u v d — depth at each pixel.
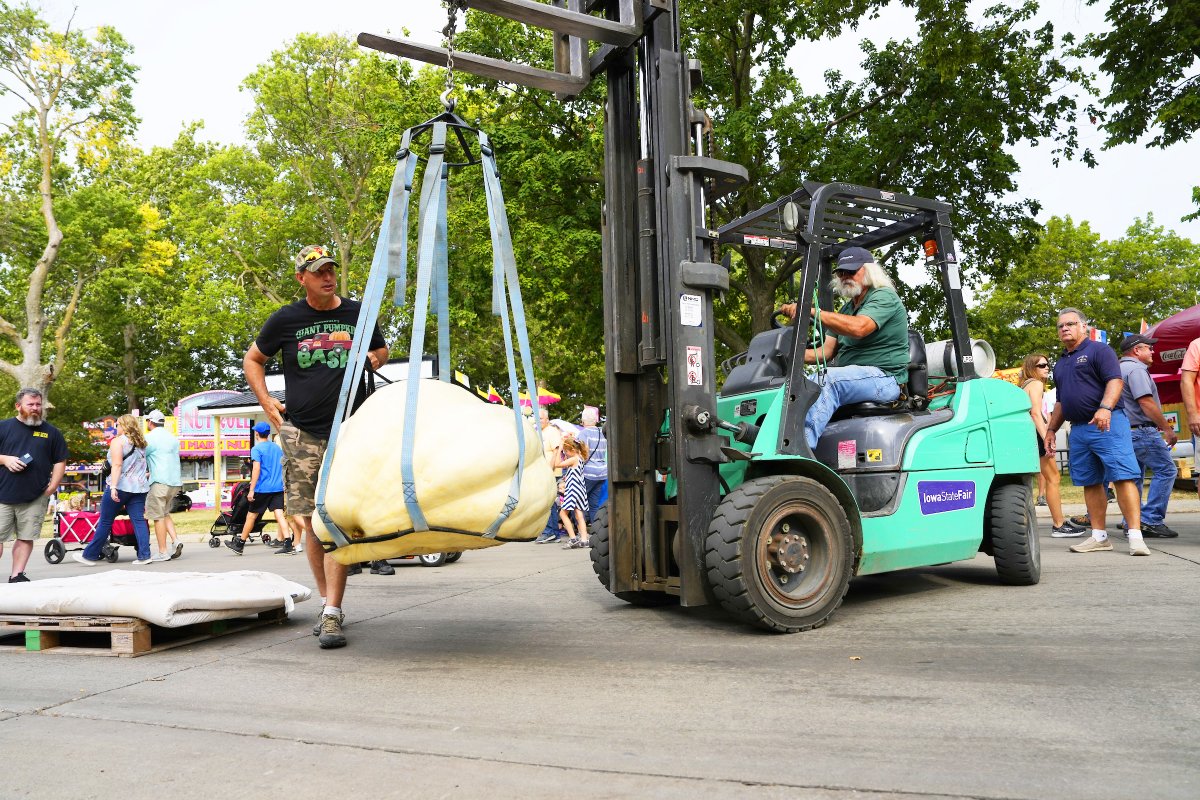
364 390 4.51
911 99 18.84
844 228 5.67
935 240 5.49
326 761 2.47
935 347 5.53
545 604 5.43
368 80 32.16
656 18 4.41
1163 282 44.69
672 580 4.40
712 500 4.20
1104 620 4.12
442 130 3.67
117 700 3.29
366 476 3.32
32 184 32.84
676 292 4.17
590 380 37.31
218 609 4.46
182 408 25.84
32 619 4.33
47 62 30.52
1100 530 6.93
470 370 35.94
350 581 7.18
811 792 2.11
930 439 4.91
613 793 2.14
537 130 20.16
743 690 3.11
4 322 31.22
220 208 36.69
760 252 18.62
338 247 35.97
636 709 2.91
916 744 2.45
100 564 10.93
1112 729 2.52
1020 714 2.70
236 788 2.28
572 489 10.32
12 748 2.68
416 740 2.64
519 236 19.14
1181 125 15.26
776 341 4.87
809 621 4.14
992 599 4.87
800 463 4.32
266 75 34.00
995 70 18.34
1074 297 45.69
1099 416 6.47
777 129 18.88
